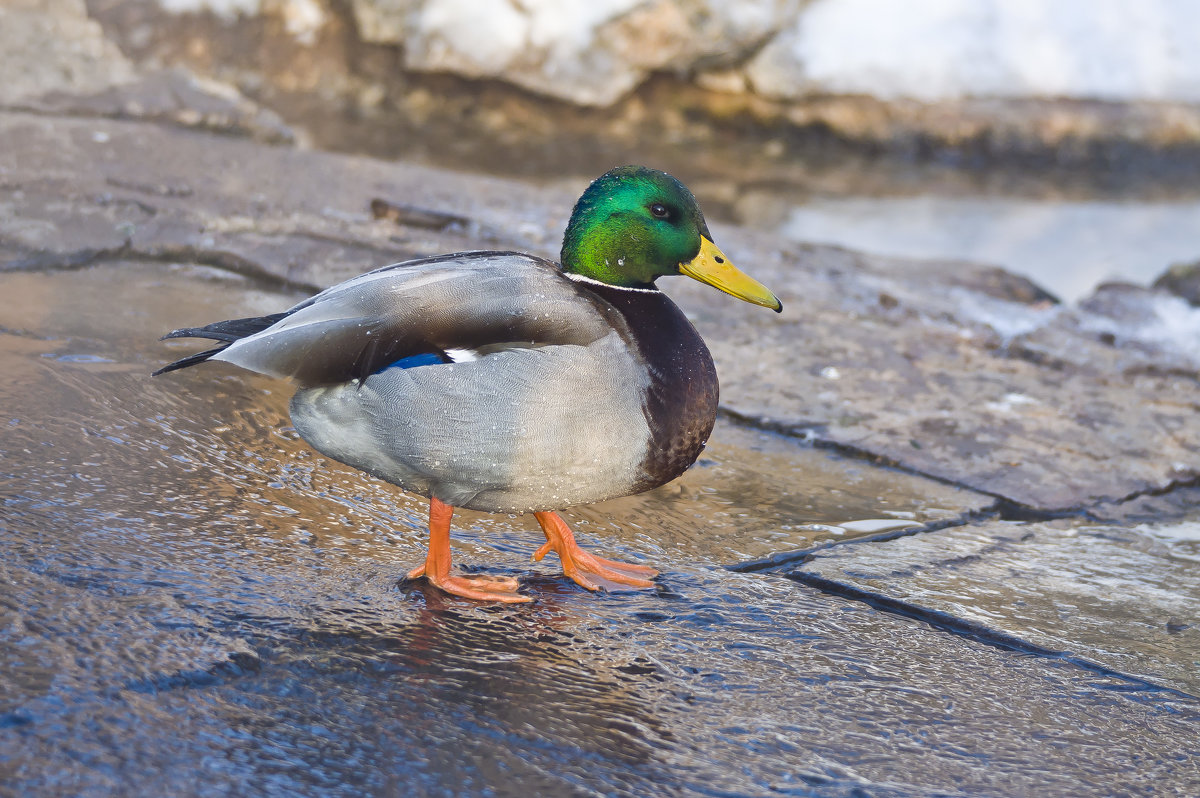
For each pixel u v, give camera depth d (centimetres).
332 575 457
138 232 827
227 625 406
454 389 412
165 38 1692
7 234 790
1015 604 500
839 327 845
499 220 980
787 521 567
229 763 336
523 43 1753
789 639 451
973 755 384
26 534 441
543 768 353
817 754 376
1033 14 1909
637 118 1870
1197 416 744
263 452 555
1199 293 1035
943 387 756
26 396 564
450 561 462
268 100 1697
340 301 418
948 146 1872
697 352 443
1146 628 489
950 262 1092
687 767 362
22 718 339
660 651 432
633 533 536
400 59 1798
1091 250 1478
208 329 433
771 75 1852
